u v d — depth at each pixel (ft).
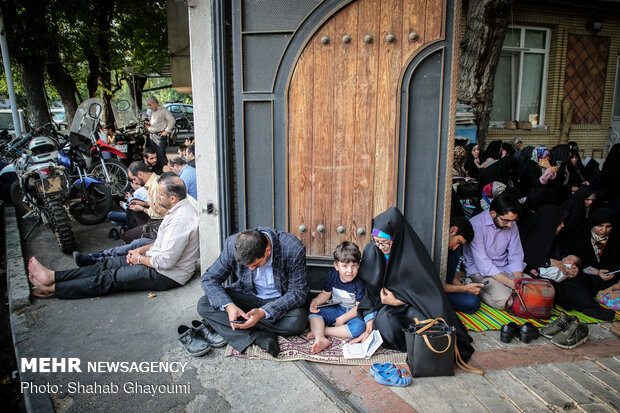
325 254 10.64
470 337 8.66
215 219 11.27
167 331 9.34
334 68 9.83
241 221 10.93
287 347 8.50
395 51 9.52
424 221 10.09
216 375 7.80
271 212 10.75
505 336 8.84
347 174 10.21
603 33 30.22
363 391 7.29
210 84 10.55
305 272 8.93
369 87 9.76
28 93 27.94
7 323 11.32
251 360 8.28
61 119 59.98
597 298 10.72
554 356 8.32
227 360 8.29
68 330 9.35
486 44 21.50
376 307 9.05
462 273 12.23
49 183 13.57
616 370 7.79
